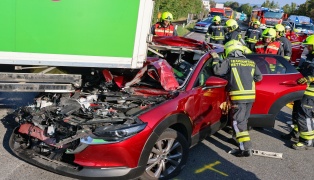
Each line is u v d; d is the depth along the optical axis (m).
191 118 4.11
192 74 4.36
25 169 3.88
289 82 5.33
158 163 3.71
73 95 4.13
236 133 4.71
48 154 3.68
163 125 3.57
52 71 3.75
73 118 3.53
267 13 25.42
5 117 5.17
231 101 4.71
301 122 5.24
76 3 3.50
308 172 4.54
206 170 4.28
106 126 3.34
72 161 3.51
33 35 3.40
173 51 5.00
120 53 3.83
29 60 3.44
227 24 10.01
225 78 4.77
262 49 8.30
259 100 5.24
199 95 4.25
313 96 5.11
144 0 3.80
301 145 5.28
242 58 4.70
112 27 3.71
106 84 4.28
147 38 3.98
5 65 3.58
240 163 4.59
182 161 3.95
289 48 8.23
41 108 3.90
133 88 4.25
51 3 3.40
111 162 3.31
